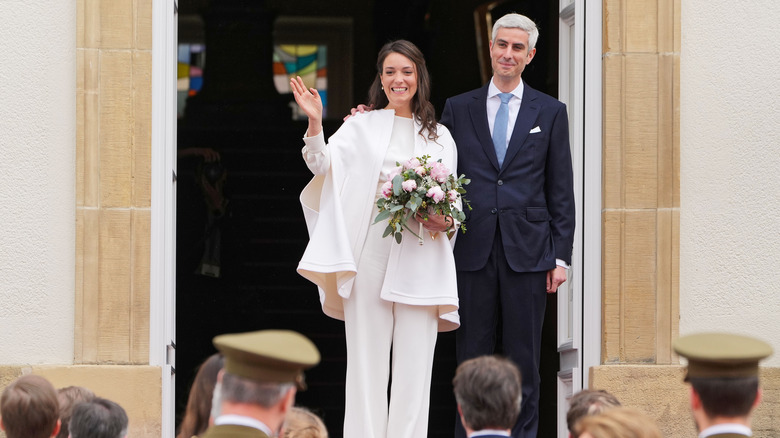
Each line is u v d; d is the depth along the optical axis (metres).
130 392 17.53
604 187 18.45
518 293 17.05
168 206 18.05
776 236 18.56
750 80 18.70
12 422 10.31
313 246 15.96
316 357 9.13
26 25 17.89
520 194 17.14
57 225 17.75
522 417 16.98
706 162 18.59
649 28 18.52
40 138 17.81
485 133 17.31
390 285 16.02
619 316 18.31
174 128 18.25
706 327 18.47
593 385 18.12
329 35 29.77
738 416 9.65
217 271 27.12
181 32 29.20
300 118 29.20
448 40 28.38
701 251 18.53
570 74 19.45
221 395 9.11
